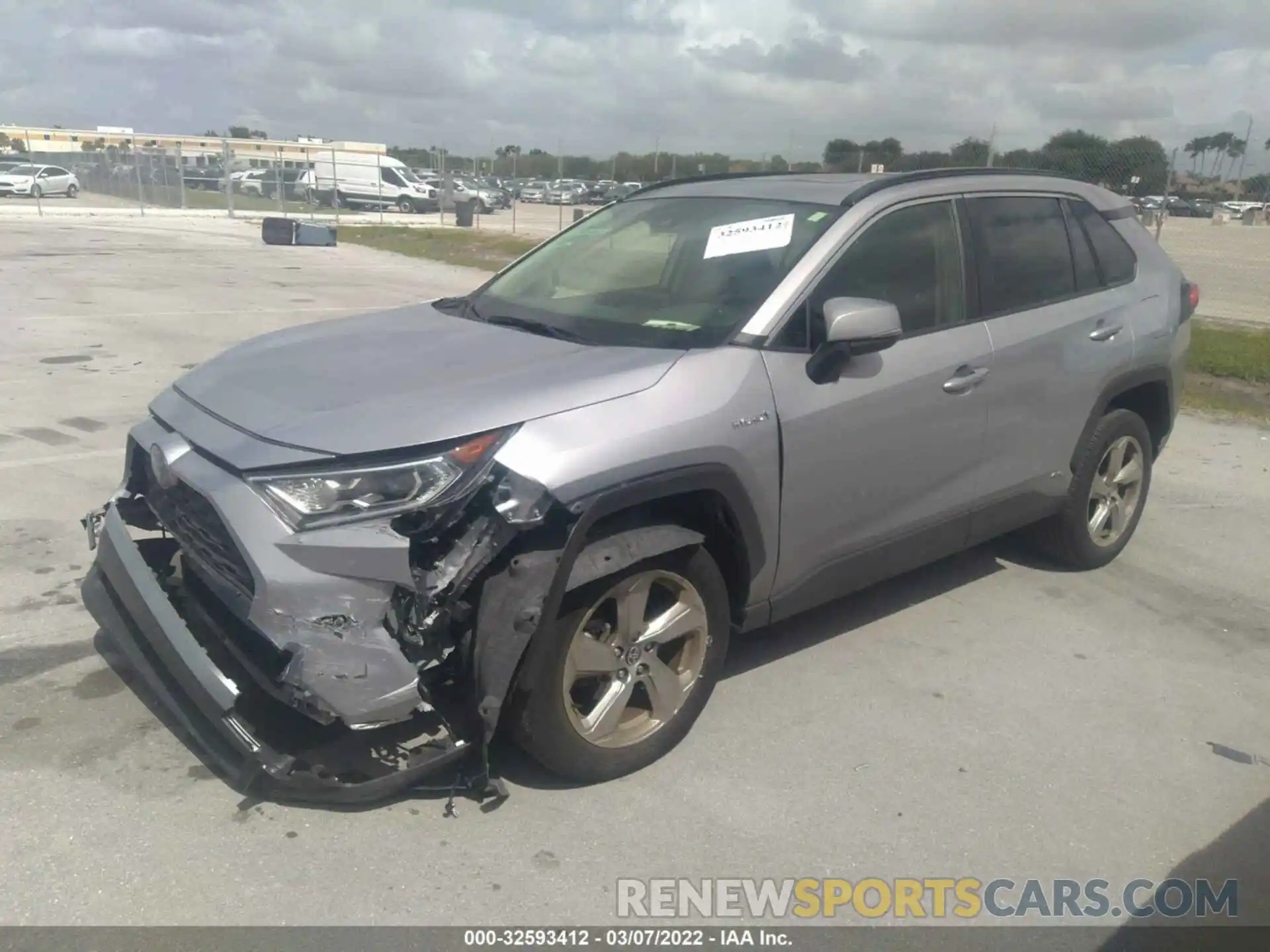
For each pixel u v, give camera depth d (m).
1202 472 7.09
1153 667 4.32
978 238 4.37
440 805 3.20
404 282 17.47
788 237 3.89
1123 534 5.33
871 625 4.59
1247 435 8.14
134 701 3.69
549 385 3.17
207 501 3.02
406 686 2.85
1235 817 3.34
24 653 3.99
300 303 13.98
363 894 2.81
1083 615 4.77
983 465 4.34
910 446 3.96
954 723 3.81
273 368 3.54
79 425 7.22
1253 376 9.99
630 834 3.12
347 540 2.80
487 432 2.96
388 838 3.04
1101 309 4.82
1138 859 3.12
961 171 4.50
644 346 3.54
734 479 3.34
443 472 2.89
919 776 3.48
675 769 3.45
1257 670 4.32
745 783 3.40
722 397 3.34
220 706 2.91
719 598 3.50
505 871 2.94
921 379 3.94
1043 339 4.46
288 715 3.25
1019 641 4.48
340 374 3.40
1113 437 5.01
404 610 2.91
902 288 4.01
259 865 2.90
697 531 3.48
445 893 2.84
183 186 37.78
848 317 3.42
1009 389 4.33
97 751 3.38
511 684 3.04
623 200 4.90
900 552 4.14
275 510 2.85
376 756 3.16
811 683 4.05
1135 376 4.98
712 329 3.59
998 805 3.35
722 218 4.20
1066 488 4.88
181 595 3.40
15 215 31.34
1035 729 3.80
